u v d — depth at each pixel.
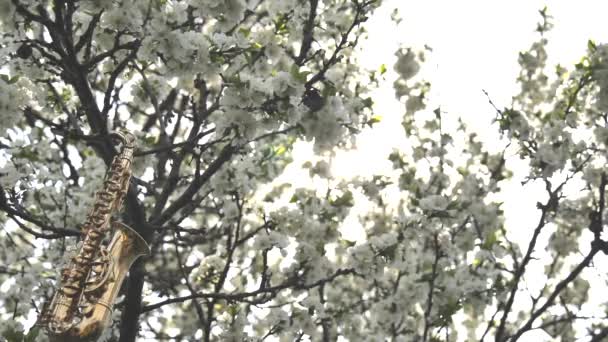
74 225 8.78
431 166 9.31
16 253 9.20
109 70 8.02
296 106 6.49
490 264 8.55
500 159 9.28
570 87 8.69
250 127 6.55
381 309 8.66
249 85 6.41
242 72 6.70
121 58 7.32
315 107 6.80
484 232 8.66
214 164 7.44
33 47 6.85
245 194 8.21
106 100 6.69
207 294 7.36
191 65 6.48
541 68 9.23
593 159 8.35
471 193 8.78
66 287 5.88
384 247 8.09
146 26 6.46
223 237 9.56
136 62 8.17
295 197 8.28
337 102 6.85
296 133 6.95
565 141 8.12
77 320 5.83
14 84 6.36
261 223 8.53
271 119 6.57
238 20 6.60
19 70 7.26
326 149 7.01
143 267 7.22
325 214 8.27
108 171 6.62
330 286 9.25
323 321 8.55
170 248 9.77
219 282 7.91
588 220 8.74
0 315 9.08
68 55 6.40
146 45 6.37
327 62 7.59
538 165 8.09
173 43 6.33
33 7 6.30
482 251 8.45
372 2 7.68
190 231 7.54
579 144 8.27
